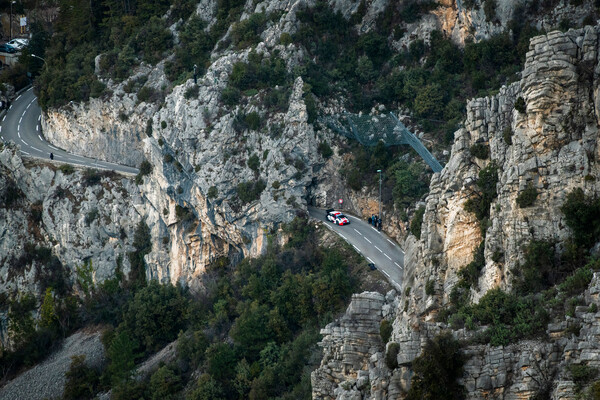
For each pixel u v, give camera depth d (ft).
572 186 182.70
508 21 402.93
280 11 465.88
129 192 478.59
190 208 444.14
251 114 422.00
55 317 469.57
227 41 471.21
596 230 176.96
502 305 170.60
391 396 169.37
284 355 333.83
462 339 164.04
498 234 195.00
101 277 476.13
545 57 186.70
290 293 359.66
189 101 433.48
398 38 452.35
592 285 158.61
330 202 420.77
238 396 335.06
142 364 398.62
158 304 411.75
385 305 230.27
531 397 151.23
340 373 222.07
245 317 354.54
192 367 364.38
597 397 139.44
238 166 418.72
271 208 408.87
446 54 426.92
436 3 442.91
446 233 217.36
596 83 181.88
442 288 214.07
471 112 213.46
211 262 444.96
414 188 383.24
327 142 425.69
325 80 441.68
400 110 428.56
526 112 188.96
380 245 380.17
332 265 360.48
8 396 418.72
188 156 429.38
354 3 464.24
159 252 463.42
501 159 203.10
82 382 405.59
